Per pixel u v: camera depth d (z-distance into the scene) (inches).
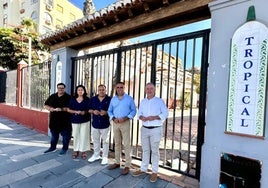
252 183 109.3
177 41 155.7
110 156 195.0
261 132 106.3
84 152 192.7
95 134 181.2
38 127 311.9
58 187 139.4
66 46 243.9
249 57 110.1
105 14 171.8
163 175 155.6
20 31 757.3
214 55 125.0
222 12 121.5
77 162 181.9
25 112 353.1
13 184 143.3
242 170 112.8
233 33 117.1
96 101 178.1
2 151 213.0
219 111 122.6
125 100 157.9
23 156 198.2
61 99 204.7
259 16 107.7
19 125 356.2
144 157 152.6
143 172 158.6
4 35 714.2
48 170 165.8
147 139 149.4
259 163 107.2
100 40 212.8
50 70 291.7
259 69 107.0
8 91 444.5
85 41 217.2
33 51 747.4
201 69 142.2
